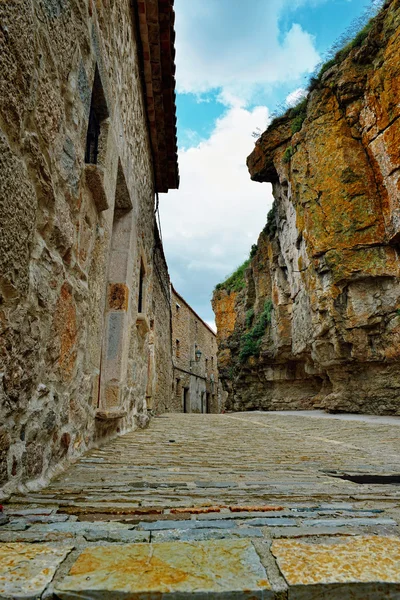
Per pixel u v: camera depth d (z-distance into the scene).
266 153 14.11
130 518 1.36
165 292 13.38
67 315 2.52
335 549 1.06
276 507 1.53
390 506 1.59
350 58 10.33
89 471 2.37
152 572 0.90
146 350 7.23
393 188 9.09
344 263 9.77
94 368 3.44
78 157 2.60
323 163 10.62
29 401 1.86
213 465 2.68
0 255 1.46
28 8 1.66
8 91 1.49
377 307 9.47
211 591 0.82
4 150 1.49
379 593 0.86
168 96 6.61
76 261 2.71
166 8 5.18
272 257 15.62
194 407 22.36
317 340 10.94
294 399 15.30
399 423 6.96
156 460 2.85
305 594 0.84
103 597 0.81
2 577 0.87
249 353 16.67
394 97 8.99
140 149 6.21
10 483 1.65
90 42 2.82
